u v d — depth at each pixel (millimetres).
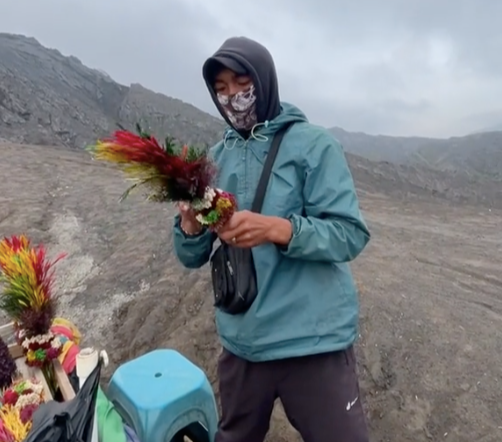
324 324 1789
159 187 1460
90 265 6922
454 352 4051
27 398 1812
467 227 9109
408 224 9359
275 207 1715
